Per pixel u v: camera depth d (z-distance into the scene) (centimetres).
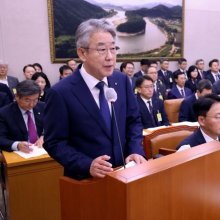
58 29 547
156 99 361
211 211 90
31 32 530
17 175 205
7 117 245
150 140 212
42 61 545
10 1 509
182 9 668
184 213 82
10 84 474
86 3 566
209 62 714
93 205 83
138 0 616
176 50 678
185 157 84
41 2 530
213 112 156
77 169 108
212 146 94
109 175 74
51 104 120
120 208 72
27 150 223
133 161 112
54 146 119
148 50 644
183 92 522
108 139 123
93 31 109
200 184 86
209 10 710
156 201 75
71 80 123
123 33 611
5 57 517
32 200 211
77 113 119
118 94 131
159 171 75
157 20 644
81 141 121
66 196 94
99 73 114
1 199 279
